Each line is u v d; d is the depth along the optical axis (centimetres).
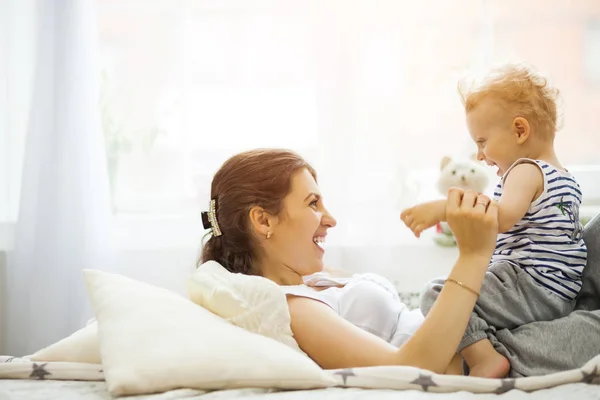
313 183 150
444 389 113
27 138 265
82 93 266
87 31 269
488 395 109
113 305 127
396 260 268
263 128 277
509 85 154
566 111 273
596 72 271
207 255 155
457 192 128
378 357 124
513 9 271
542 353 128
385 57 267
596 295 149
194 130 277
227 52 277
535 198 144
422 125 267
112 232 271
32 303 264
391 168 266
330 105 268
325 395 109
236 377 115
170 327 121
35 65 265
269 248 148
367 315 150
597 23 270
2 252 275
